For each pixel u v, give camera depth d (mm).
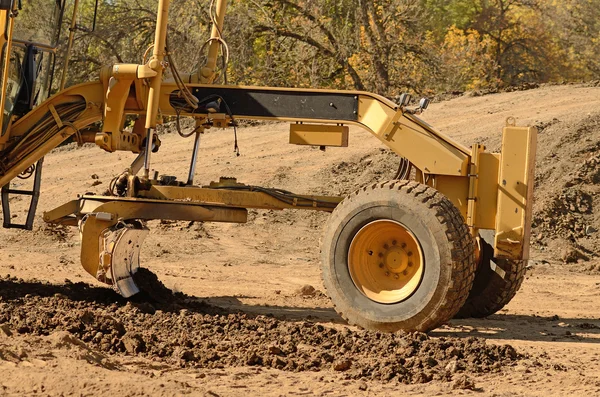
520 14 72438
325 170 29578
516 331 14094
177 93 14508
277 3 54219
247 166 30562
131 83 14344
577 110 32531
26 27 15156
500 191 12859
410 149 13375
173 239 24484
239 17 51719
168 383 8836
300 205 14109
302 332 12453
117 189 14414
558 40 74500
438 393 9797
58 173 31375
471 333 13703
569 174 27078
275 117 14164
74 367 9242
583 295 18812
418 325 12422
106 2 46406
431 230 12328
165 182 14648
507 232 12812
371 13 55000
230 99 14375
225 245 24438
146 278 14367
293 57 53844
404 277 12844
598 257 24109
